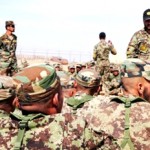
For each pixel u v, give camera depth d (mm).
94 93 6230
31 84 2846
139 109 3854
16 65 14250
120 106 3945
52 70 2912
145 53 8336
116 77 16625
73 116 2902
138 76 3941
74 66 17391
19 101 2922
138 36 8391
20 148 2760
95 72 6176
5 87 3266
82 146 2791
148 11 8156
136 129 3768
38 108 2893
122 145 3744
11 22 13727
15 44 14070
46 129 2820
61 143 2764
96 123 3932
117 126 3832
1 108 3271
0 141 2820
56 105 2939
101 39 17625
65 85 8281
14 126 2887
